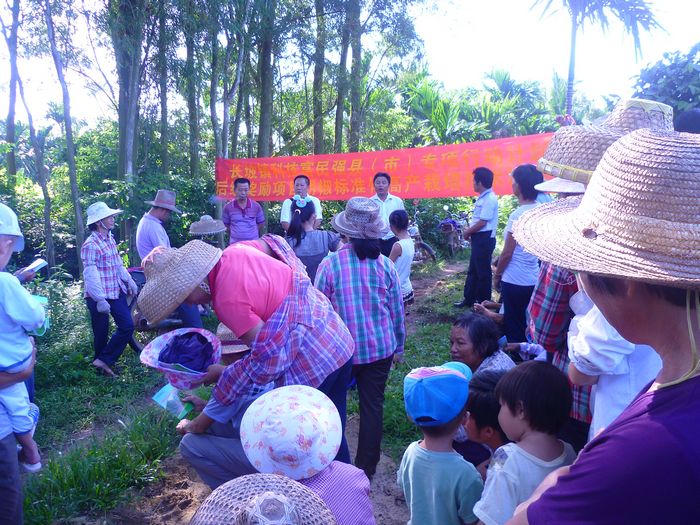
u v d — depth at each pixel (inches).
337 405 107.2
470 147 296.5
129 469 136.0
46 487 127.5
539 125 716.7
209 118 478.3
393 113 578.6
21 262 464.8
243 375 91.4
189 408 110.3
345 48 477.4
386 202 270.8
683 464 30.1
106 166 484.1
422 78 690.8
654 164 35.3
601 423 74.2
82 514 125.4
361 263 127.0
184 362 103.1
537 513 35.9
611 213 37.3
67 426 176.2
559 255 39.1
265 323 91.5
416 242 426.3
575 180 86.5
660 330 35.4
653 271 33.5
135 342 231.0
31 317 96.2
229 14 341.7
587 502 33.2
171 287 87.0
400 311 133.5
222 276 91.2
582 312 83.7
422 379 83.0
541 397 72.4
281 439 70.0
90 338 235.8
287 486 54.4
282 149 507.5
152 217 235.0
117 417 181.0
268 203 453.7
